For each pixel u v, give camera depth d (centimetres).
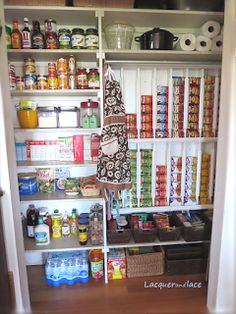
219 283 146
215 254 149
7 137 136
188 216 202
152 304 166
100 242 186
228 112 131
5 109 133
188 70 185
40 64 188
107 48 172
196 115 187
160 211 198
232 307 139
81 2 153
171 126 185
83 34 165
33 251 177
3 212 137
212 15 165
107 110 160
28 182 187
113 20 172
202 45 168
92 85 169
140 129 184
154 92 181
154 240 189
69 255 196
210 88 186
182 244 205
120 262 189
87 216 201
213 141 187
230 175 135
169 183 195
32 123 171
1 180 134
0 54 128
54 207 210
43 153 189
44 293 176
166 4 161
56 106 188
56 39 163
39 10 155
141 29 188
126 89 195
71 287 182
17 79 167
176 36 182
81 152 187
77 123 178
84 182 188
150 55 172
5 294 134
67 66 170
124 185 167
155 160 196
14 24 159
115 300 169
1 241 131
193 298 170
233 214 136
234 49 125
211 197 199
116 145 160
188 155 209
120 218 194
